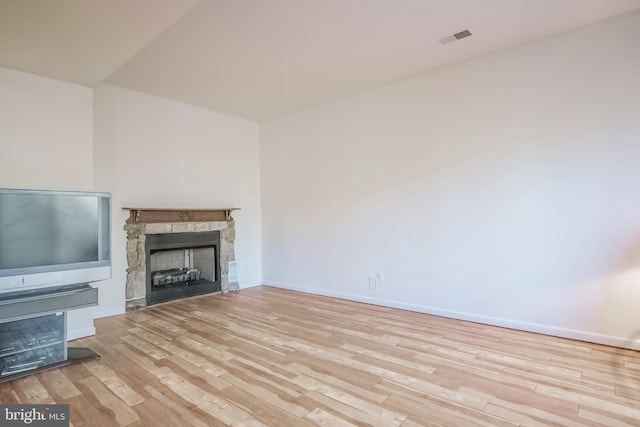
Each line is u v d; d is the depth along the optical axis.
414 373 2.43
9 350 2.45
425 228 3.90
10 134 2.93
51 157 3.13
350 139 4.54
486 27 2.92
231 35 2.95
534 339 3.06
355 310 4.09
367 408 2.00
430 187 3.85
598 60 2.90
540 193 3.19
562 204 3.09
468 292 3.62
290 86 4.18
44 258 2.62
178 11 2.16
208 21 2.72
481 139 3.50
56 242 2.68
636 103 2.76
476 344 2.96
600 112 2.91
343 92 4.43
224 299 4.69
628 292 2.81
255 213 5.67
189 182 4.81
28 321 2.53
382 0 2.49
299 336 3.21
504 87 3.35
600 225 2.92
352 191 4.55
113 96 4.08
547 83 3.13
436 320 3.66
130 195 4.21
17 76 2.97
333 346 2.95
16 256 2.50
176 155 4.67
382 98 4.22
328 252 4.83
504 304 3.40
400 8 2.60
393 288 4.19
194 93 4.38
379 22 2.79
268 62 3.51
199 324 3.60
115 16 2.20
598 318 2.94
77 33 2.39
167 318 3.83
